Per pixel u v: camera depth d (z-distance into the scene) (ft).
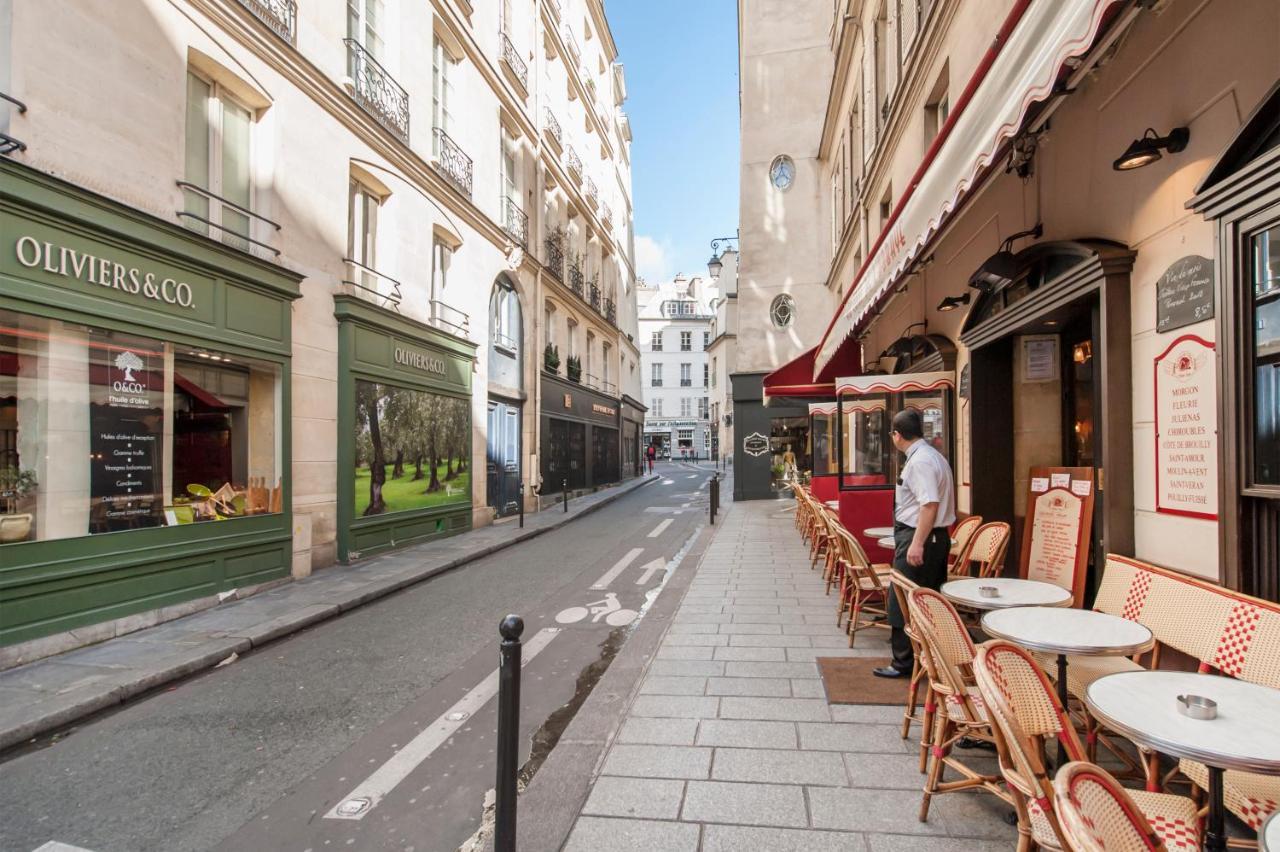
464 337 43.60
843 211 50.57
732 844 8.30
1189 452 10.64
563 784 10.00
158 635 19.22
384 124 34.63
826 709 12.46
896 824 8.65
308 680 16.17
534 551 36.55
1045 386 18.44
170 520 21.62
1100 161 13.16
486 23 47.60
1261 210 8.91
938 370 23.52
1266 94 8.58
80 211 18.56
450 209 42.01
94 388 19.25
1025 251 15.57
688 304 212.64
